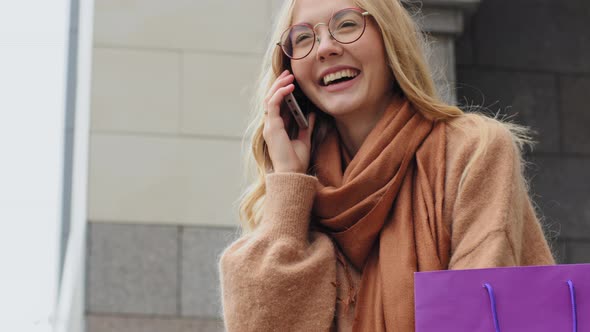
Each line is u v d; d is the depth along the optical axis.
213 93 7.07
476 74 7.66
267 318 3.24
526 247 3.37
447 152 3.41
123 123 6.97
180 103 7.04
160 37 7.16
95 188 6.83
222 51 7.15
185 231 6.78
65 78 8.92
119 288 6.63
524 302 2.82
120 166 6.89
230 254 3.39
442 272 2.88
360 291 3.32
